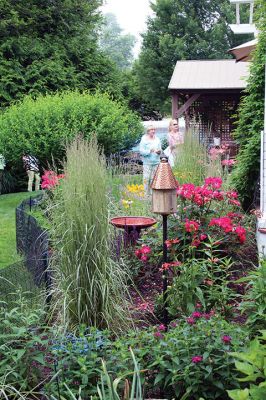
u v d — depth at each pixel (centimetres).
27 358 323
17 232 721
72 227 412
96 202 418
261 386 190
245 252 582
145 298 499
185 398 305
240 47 873
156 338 340
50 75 1686
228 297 429
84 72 1816
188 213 526
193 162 775
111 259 440
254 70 798
